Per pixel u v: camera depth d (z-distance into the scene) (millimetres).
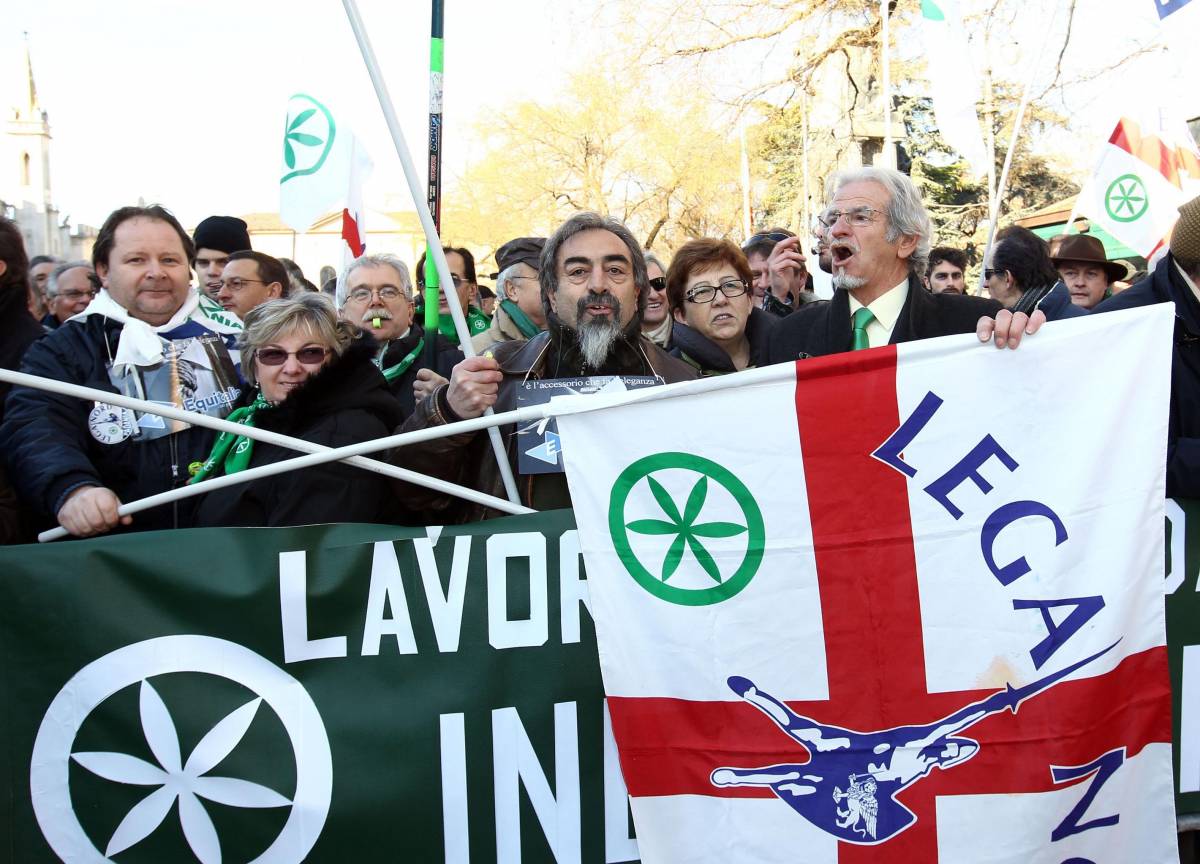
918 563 2332
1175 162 5309
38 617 2297
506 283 4750
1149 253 5297
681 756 2312
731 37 15516
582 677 2398
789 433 2359
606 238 2785
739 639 2326
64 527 2445
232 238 5297
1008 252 4422
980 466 2344
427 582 2391
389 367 4262
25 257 3258
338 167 4676
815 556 2338
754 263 5141
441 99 2865
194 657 2320
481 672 2381
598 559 2354
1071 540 2322
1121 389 2336
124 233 3016
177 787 2301
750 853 2287
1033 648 2303
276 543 2359
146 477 2824
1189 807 2551
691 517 2359
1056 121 14711
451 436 2559
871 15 15492
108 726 2299
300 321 2732
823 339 3127
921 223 2986
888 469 2350
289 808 2307
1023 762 2281
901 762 2291
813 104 16781
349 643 2363
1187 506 2578
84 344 2947
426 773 2348
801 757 2299
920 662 2312
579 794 2377
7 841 2271
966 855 2268
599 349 2744
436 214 2875
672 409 2373
